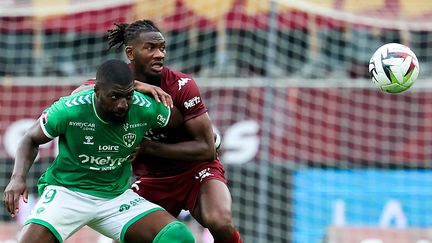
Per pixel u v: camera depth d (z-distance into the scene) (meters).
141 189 22.64
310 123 35.22
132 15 38.31
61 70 37.97
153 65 20.47
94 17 38.44
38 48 38.19
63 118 19.78
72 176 20.61
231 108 35.25
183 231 20.77
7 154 35.28
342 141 35.34
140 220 20.83
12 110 35.66
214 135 22.44
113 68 19.06
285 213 33.66
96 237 32.81
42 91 35.84
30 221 20.41
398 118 35.91
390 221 33.44
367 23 36.34
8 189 19.61
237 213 34.28
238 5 37.69
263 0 37.06
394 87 21.72
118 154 20.33
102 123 19.78
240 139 34.91
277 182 34.12
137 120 20.05
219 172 22.55
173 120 21.03
